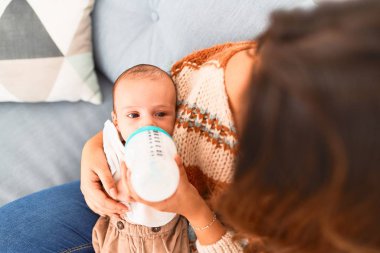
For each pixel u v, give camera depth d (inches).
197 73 32.5
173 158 25.8
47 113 48.3
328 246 18.0
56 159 44.5
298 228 17.9
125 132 31.8
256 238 22.3
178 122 31.0
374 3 14.3
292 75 14.3
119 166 31.7
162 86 31.8
